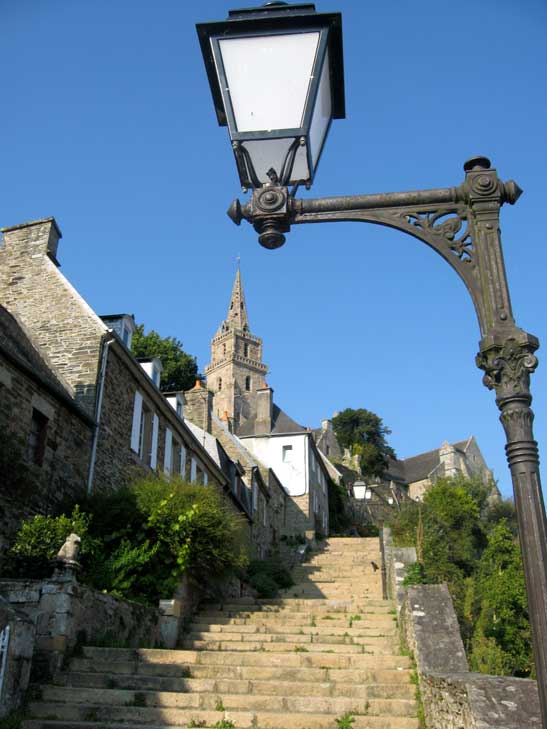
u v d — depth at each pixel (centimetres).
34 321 1524
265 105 378
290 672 893
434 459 7381
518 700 570
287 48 383
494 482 3762
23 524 1065
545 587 294
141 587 1204
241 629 1248
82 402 1396
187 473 2005
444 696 675
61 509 1234
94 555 1120
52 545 1024
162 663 913
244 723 741
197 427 2536
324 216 380
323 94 405
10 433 1103
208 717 746
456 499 2775
